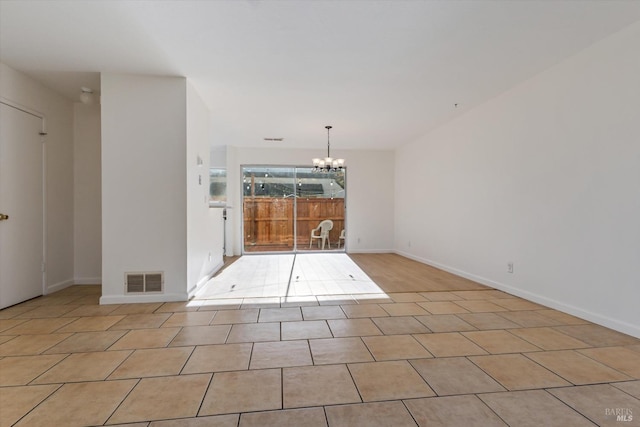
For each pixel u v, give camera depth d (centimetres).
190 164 328
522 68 294
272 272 471
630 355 196
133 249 308
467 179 425
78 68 295
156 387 160
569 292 274
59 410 141
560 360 189
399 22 223
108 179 304
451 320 258
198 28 230
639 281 221
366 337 223
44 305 302
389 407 144
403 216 655
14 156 303
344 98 376
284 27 229
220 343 213
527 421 135
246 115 443
